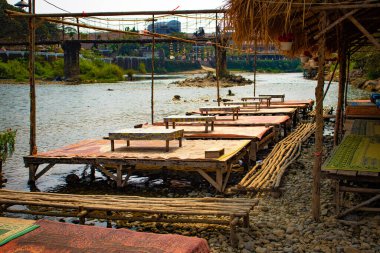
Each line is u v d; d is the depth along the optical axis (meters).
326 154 11.99
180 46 133.12
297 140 13.62
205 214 6.23
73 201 7.07
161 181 9.88
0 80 75.25
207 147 10.27
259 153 13.03
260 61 143.75
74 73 77.69
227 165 8.96
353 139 9.48
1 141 11.09
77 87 61.50
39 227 4.70
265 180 8.69
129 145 10.89
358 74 49.34
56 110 29.52
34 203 7.00
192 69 141.75
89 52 107.31
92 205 6.79
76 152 10.22
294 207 7.39
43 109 30.22
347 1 6.29
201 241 4.32
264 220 6.79
